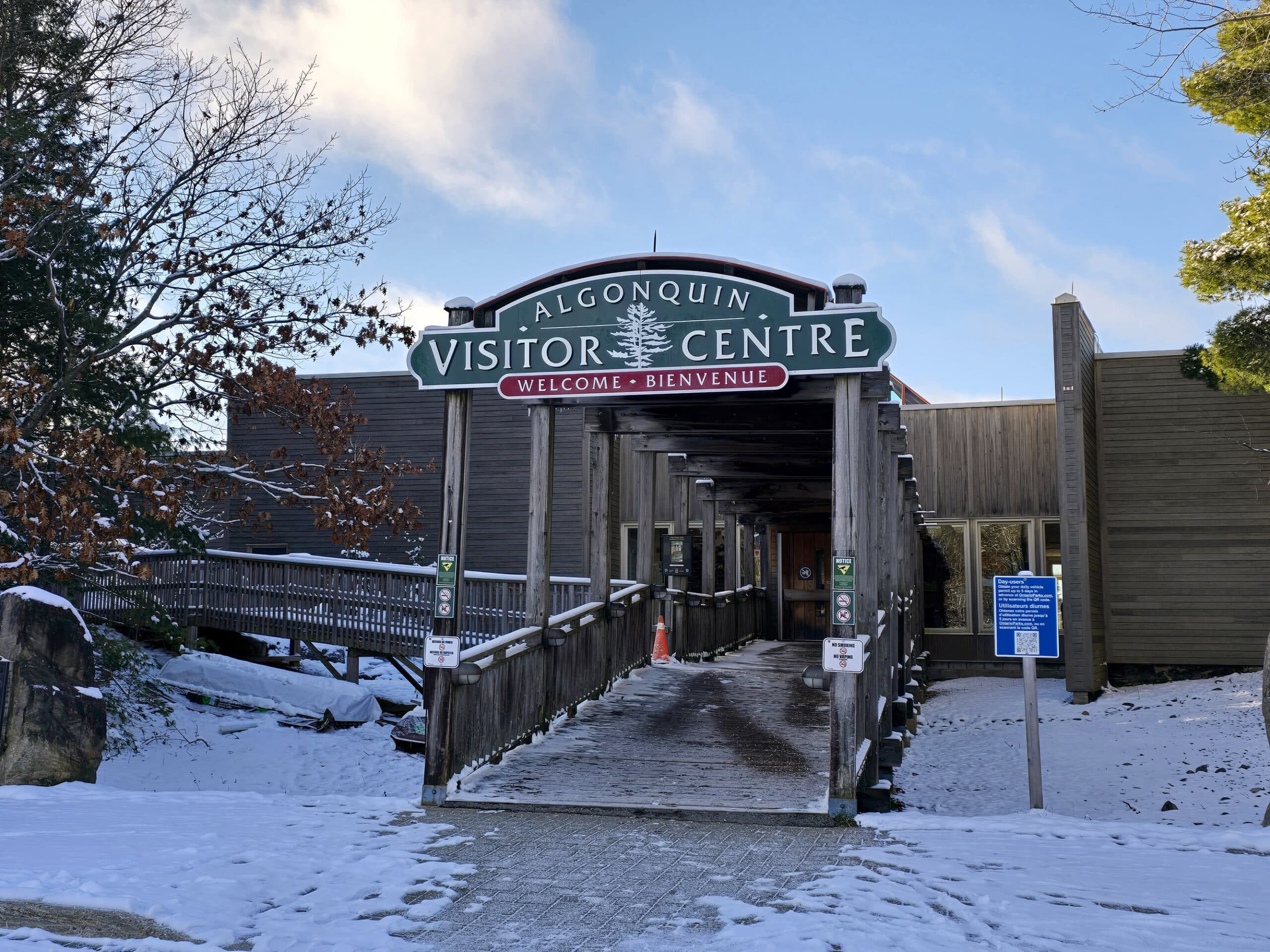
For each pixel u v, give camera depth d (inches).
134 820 290.0
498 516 879.1
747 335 342.0
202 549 595.5
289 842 264.7
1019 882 230.4
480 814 315.9
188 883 221.8
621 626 537.6
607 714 455.5
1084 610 720.3
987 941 188.5
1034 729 336.2
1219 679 724.7
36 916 200.1
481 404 892.6
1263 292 562.9
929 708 724.7
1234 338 585.6
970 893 219.0
